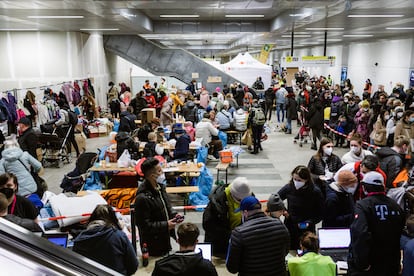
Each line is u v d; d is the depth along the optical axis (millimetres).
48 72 16516
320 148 5637
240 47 36062
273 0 9102
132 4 9359
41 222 5102
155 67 21203
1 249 1184
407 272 3055
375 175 3449
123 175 7414
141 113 12805
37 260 1225
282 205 3523
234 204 4000
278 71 43312
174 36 25359
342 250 4105
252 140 12102
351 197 4500
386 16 11625
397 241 3396
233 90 17844
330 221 4508
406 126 7535
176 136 10266
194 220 6992
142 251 3990
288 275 3271
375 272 3416
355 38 23766
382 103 11641
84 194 6492
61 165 10719
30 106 11812
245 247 2963
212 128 10719
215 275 2730
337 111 13391
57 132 10812
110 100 18875
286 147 12781
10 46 16062
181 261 2660
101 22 13047
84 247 3084
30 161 5973
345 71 29469
